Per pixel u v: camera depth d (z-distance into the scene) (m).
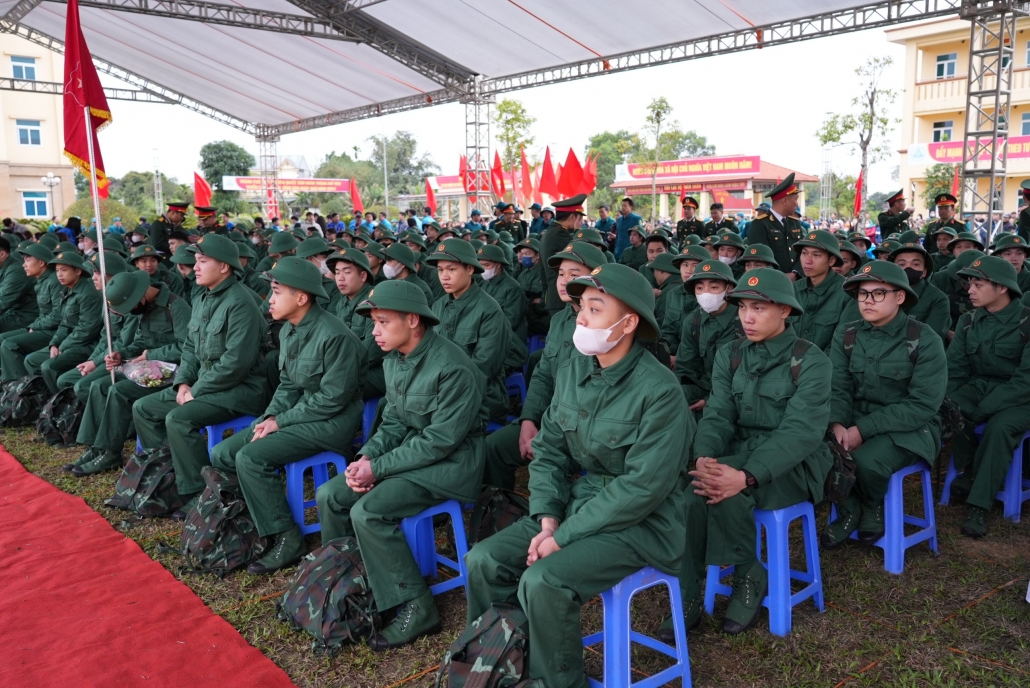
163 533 4.52
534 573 2.56
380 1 13.88
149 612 3.56
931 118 26.14
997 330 4.67
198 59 19.30
